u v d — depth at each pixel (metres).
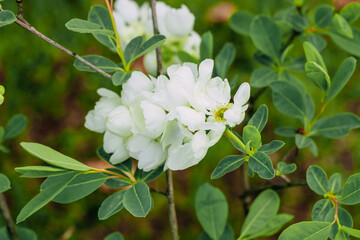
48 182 0.46
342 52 1.04
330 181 0.49
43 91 1.05
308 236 0.45
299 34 0.59
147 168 0.46
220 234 0.56
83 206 0.94
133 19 0.57
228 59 0.55
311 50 0.49
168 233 0.94
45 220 0.92
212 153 0.96
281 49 0.60
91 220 0.94
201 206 0.57
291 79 0.58
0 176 0.47
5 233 0.60
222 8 1.11
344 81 0.50
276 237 0.88
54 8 1.11
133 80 0.46
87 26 0.46
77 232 0.92
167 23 0.55
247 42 1.08
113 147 0.47
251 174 0.45
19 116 0.61
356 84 1.04
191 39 0.56
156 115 0.44
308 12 0.60
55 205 0.94
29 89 1.05
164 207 0.95
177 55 0.53
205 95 0.45
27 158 0.98
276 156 0.96
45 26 1.10
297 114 0.54
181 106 0.43
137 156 0.47
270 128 0.99
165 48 0.56
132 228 0.94
